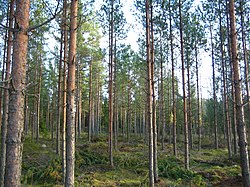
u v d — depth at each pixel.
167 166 13.80
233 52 7.32
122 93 27.59
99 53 17.84
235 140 17.69
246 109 24.06
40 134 25.69
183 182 11.94
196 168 14.73
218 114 32.84
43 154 15.61
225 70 19.03
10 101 3.95
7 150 3.83
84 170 13.88
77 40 15.01
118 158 15.91
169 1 14.66
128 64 20.97
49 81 25.41
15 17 4.08
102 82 28.12
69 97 6.86
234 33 7.38
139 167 15.04
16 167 3.81
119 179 12.52
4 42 11.75
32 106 29.23
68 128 6.73
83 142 20.86
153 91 12.54
